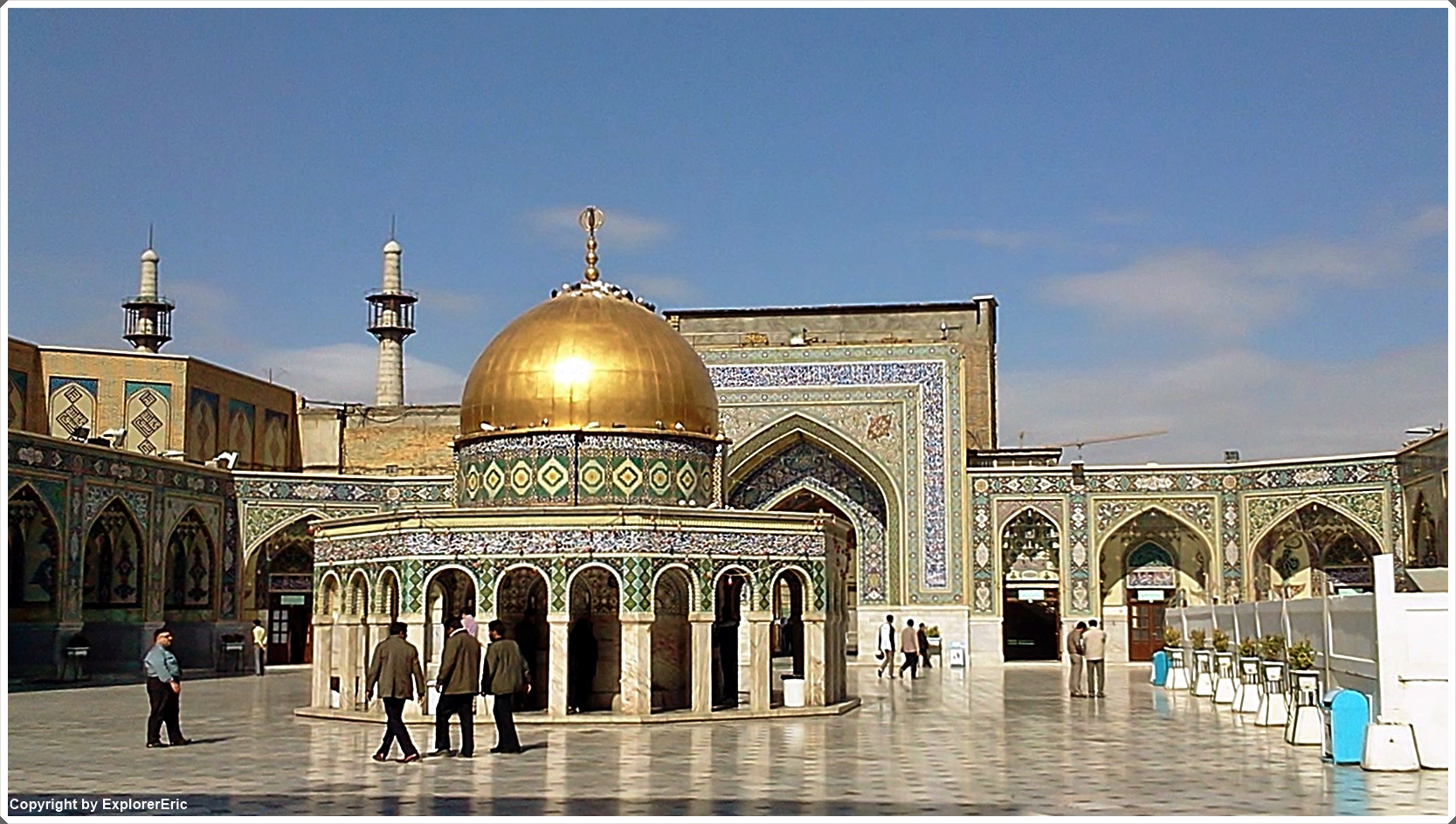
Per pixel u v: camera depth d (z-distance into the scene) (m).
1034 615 34.47
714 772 12.16
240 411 35.25
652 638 17.95
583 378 18.34
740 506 33.91
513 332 19.05
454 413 38.50
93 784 11.66
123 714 18.58
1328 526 31.27
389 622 17.39
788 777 11.89
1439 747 12.19
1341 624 14.26
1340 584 31.53
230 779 11.87
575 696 17.95
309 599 33.72
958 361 32.94
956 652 32.09
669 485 18.44
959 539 32.69
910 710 19.05
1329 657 14.71
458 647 13.52
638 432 18.33
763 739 14.84
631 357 18.53
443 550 16.70
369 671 13.18
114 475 27.23
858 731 15.88
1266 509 31.75
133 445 31.92
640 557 16.55
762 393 33.31
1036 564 33.19
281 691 23.70
